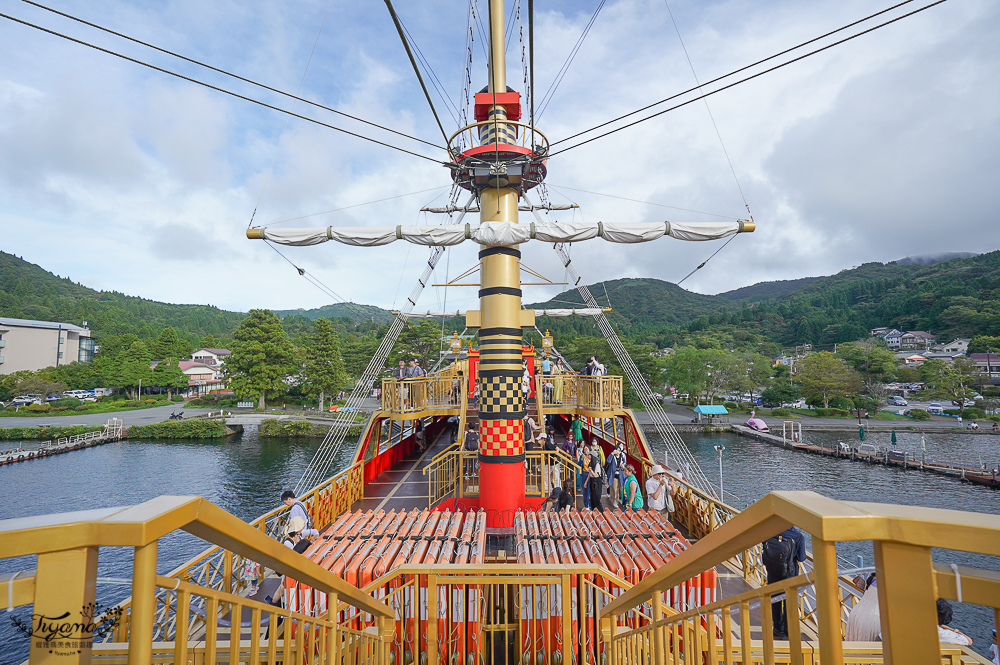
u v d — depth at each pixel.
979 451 55.03
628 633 3.68
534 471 12.30
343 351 92.94
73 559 1.14
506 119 10.71
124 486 43.50
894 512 1.07
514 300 10.41
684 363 93.06
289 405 85.12
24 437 60.97
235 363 80.56
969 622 22.64
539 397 14.66
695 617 2.58
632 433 13.30
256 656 2.09
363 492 12.46
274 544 2.11
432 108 10.06
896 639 1.03
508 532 7.82
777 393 85.31
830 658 1.13
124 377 92.88
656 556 6.40
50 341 104.44
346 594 3.10
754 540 1.67
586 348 89.75
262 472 48.25
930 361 92.00
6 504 38.66
